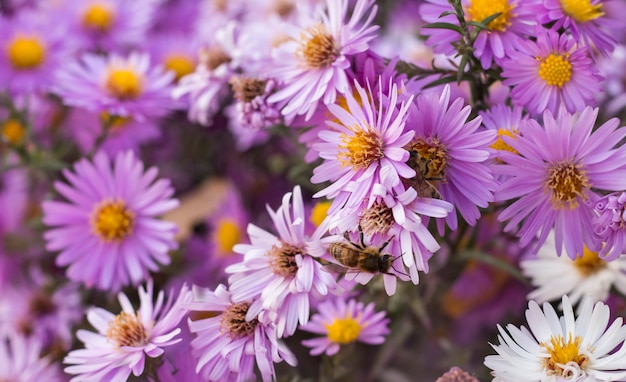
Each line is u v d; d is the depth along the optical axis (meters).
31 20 0.41
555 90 0.27
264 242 0.27
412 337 0.37
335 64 0.27
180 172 0.43
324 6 0.31
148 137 0.40
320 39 0.28
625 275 0.30
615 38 0.28
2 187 0.43
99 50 0.42
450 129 0.25
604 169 0.25
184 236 0.39
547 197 0.26
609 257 0.25
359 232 0.25
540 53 0.27
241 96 0.29
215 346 0.27
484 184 0.25
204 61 0.33
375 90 0.27
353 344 0.29
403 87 0.25
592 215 0.26
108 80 0.36
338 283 0.27
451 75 0.28
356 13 0.28
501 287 0.35
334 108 0.26
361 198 0.25
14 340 0.35
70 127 0.40
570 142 0.25
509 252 0.33
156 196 0.33
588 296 0.27
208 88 0.33
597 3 0.28
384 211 0.25
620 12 0.30
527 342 0.26
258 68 0.32
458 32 0.27
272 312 0.26
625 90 0.35
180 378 0.28
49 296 0.37
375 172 0.25
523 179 0.25
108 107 0.35
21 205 0.40
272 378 0.29
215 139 0.43
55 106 0.41
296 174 0.33
